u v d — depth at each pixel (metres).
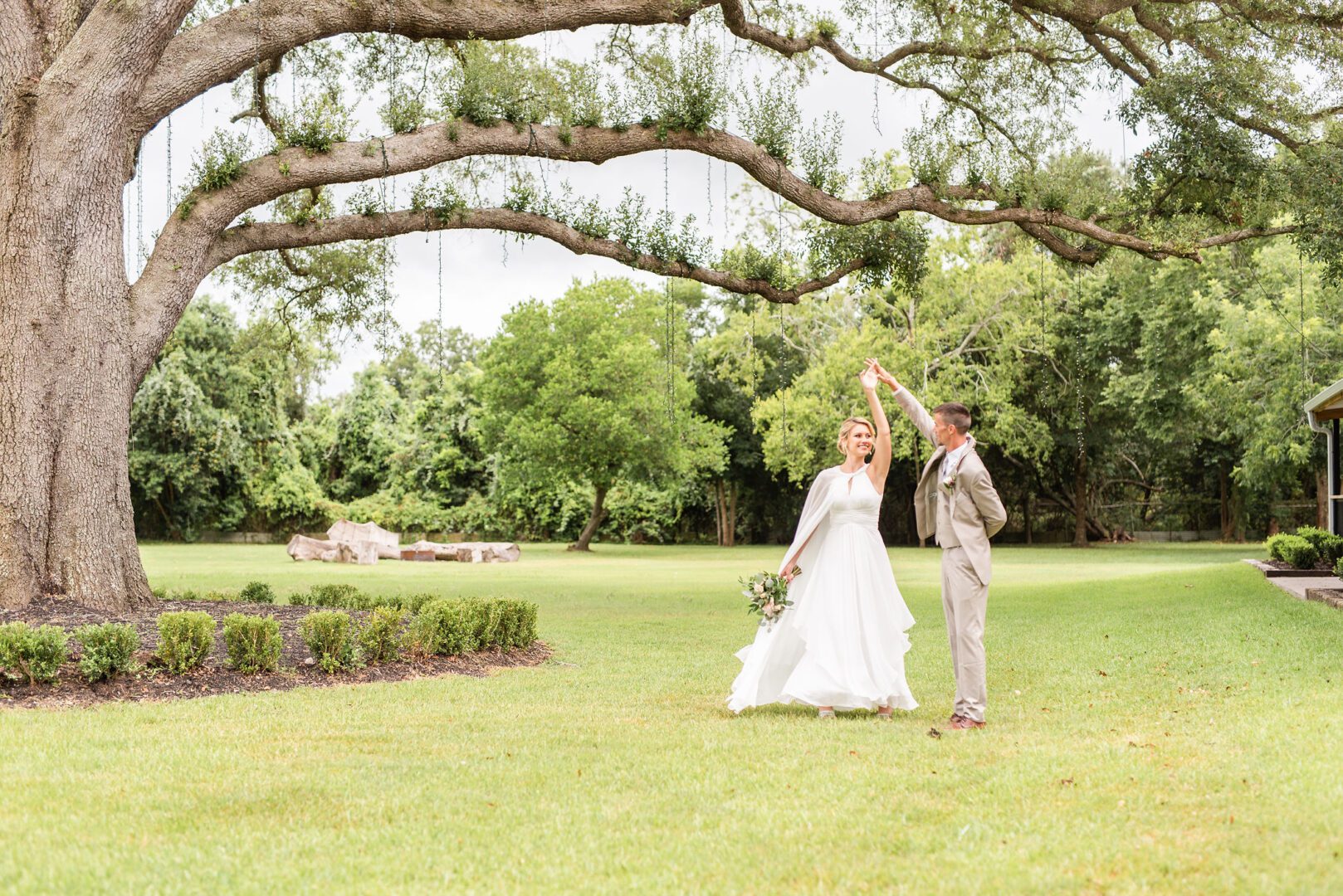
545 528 52.16
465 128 12.17
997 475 47.03
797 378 40.09
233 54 10.61
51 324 9.44
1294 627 9.64
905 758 4.89
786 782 4.44
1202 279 31.88
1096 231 14.72
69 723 5.86
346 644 8.30
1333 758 4.33
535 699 7.22
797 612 6.45
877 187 14.58
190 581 20.59
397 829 3.76
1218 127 13.66
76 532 9.41
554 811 4.02
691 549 44.91
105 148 9.75
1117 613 12.70
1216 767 4.32
